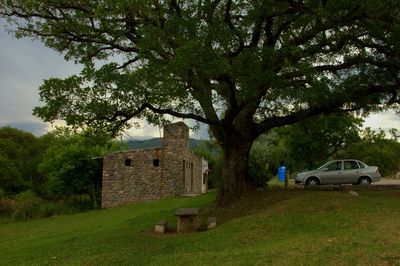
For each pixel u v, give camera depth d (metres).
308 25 19.06
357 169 29.27
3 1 19.62
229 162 21.12
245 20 17.14
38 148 70.81
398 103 21.47
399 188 24.22
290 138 34.03
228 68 15.11
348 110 21.19
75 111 15.97
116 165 40.34
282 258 11.31
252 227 15.45
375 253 10.81
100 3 17.92
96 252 14.95
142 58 18.17
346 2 15.57
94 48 21.08
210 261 11.95
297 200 18.06
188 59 14.22
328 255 11.09
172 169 39.00
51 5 19.50
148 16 17.17
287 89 17.72
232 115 19.12
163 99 15.72
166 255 13.61
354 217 15.26
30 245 19.80
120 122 16.75
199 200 29.28
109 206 39.69
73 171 43.59
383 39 17.64
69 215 35.84
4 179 55.03
